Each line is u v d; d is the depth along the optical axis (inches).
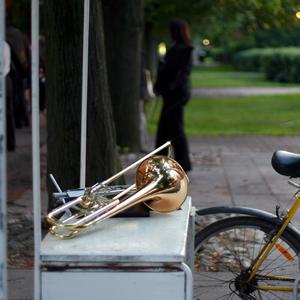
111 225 153.6
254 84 1720.0
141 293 134.6
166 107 411.8
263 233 197.5
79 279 134.8
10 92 528.4
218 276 217.5
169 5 786.8
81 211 154.7
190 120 890.1
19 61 534.0
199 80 1918.1
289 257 190.9
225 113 987.3
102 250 136.6
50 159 276.7
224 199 379.2
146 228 151.3
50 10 268.7
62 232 147.0
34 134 139.3
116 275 134.4
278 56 1792.6
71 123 271.1
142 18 530.9
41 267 134.8
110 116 275.9
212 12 801.6
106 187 172.2
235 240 222.8
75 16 265.9
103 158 272.5
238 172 466.6
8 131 540.1
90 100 269.4
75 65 269.1
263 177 446.0
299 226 253.8
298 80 1740.9
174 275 133.9
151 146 580.4
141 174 167.9
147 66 1023.0
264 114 959.0
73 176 273.1
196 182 430.0
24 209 349.7
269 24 697.6
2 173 126.9
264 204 366.6
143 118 588.1
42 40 641.0
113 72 523.8
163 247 137.9
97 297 135.0
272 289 192.9
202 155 551.8
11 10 544.7
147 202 161.0
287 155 185.0
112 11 520.4
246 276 195.5
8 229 305.9
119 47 522.3
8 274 246.5
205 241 197.9
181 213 164.1
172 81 407.2
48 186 279.0
